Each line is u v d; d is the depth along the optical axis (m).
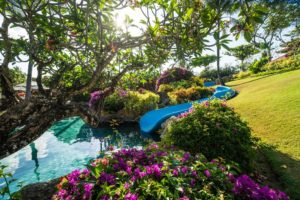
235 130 5.30
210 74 42.09
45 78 2.55
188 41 1.67
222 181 3.28
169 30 1.69
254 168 4.90
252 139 5.82
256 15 1.33
